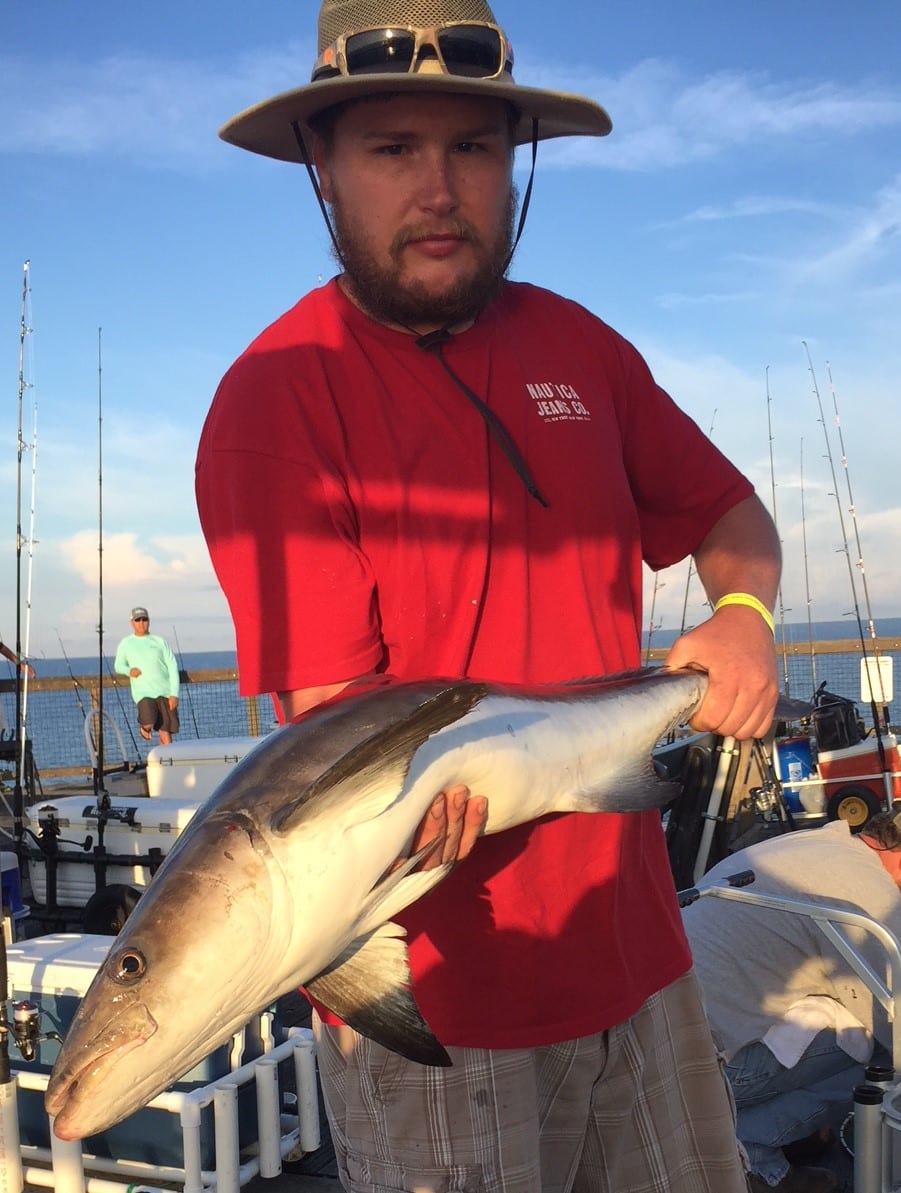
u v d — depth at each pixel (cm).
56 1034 349
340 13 223
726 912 410
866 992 390
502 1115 211
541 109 239
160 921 162
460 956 211
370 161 217
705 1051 248
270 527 203
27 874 796
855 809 787
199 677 1316
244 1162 374
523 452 227
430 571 212
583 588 229
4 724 936
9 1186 336
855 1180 319
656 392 268
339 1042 217
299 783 174
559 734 208
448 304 217
